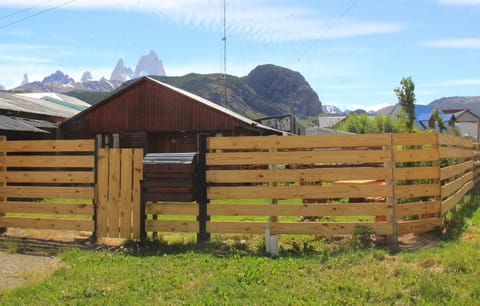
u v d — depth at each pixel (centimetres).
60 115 2531
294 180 802
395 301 473
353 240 753
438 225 824
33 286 556
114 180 856
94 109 2411
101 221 862
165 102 2320
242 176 815
